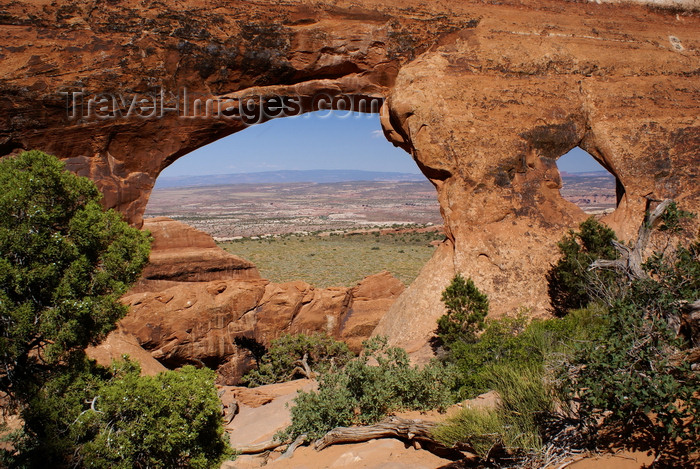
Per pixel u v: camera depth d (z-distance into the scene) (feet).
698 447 17.87
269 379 61.67
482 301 47.32
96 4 56.70
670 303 24.32
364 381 30.78
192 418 27.20
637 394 19.03
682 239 56.44
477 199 57.47
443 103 59.62
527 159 59.52
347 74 64.64
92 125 56.80
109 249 30.04
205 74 59.57
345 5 64.08
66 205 29.96
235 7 60.70
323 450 27.50
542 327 36.04
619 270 32.89
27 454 28.27
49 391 28.37
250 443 35.50
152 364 54.24
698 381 19.54
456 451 22.80
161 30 57.82
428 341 50.93
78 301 27.73
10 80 53.98
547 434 20.71
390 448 25.12
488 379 29.43
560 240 57.00
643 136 62.34
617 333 21.93
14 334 26.37
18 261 27.37
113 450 24.91
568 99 62.64
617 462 18.35
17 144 55.57
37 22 55.42
